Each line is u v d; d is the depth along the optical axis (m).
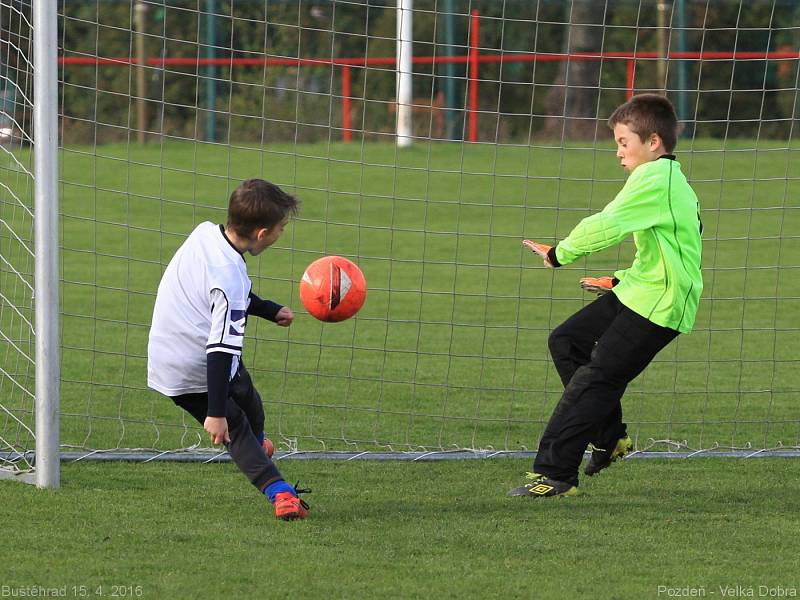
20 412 21.00
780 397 25.08
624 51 76.94
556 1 78.50
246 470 14.98
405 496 16.55
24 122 18.22
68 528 14.31
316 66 76.12
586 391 16.23
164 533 14.18
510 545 13.96
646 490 17.12
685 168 64.94
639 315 15.84
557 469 16.45
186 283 14.72
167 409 22.61
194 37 71.00
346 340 31.23
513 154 70.88
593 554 13.65
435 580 12.58
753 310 36.50
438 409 23.38
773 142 71.75
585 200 59.06
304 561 13.16
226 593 12.06
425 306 36.84
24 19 17.95
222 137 71.56
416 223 54.56
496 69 78.81
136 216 53.84
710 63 74.94
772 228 52.25
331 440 20.58
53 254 15.93
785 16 74.94
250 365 27.47
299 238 50.19
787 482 17.70
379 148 72.50
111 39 71.12
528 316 35.19
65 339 30.39
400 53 22.02
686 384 26.31
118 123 70.94
